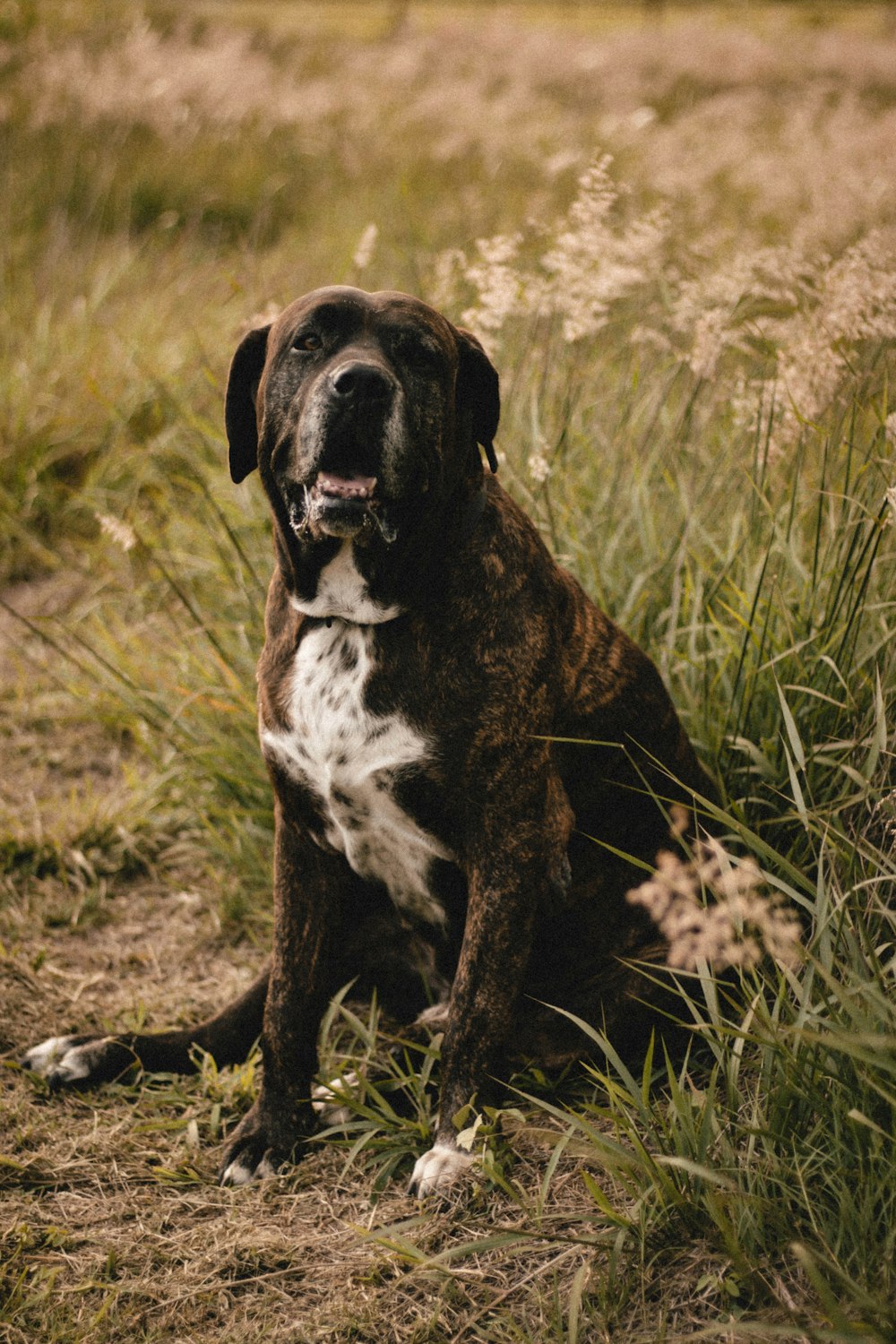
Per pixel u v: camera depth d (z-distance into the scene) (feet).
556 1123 8.26
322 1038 9.85
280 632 8.64
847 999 6.53
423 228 24.16
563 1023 8.71
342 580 8.03
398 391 7.65
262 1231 7.58
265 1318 6.88
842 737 9.62
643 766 9.37
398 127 35.19
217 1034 9.61
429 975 9.86
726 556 11.28
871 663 9.73
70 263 24.26
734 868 9.28
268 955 11.08
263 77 35.96
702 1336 6.15
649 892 7.94
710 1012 7.72
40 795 13.62
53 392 19.49
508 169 28.55
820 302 11.64
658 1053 8.67
